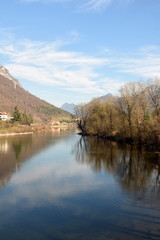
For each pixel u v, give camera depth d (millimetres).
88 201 16969
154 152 38312
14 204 16594
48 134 102688
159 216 14141
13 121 138375
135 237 11734
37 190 19828
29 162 33219
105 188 20156
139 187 20297
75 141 66375
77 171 27203
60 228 12867
